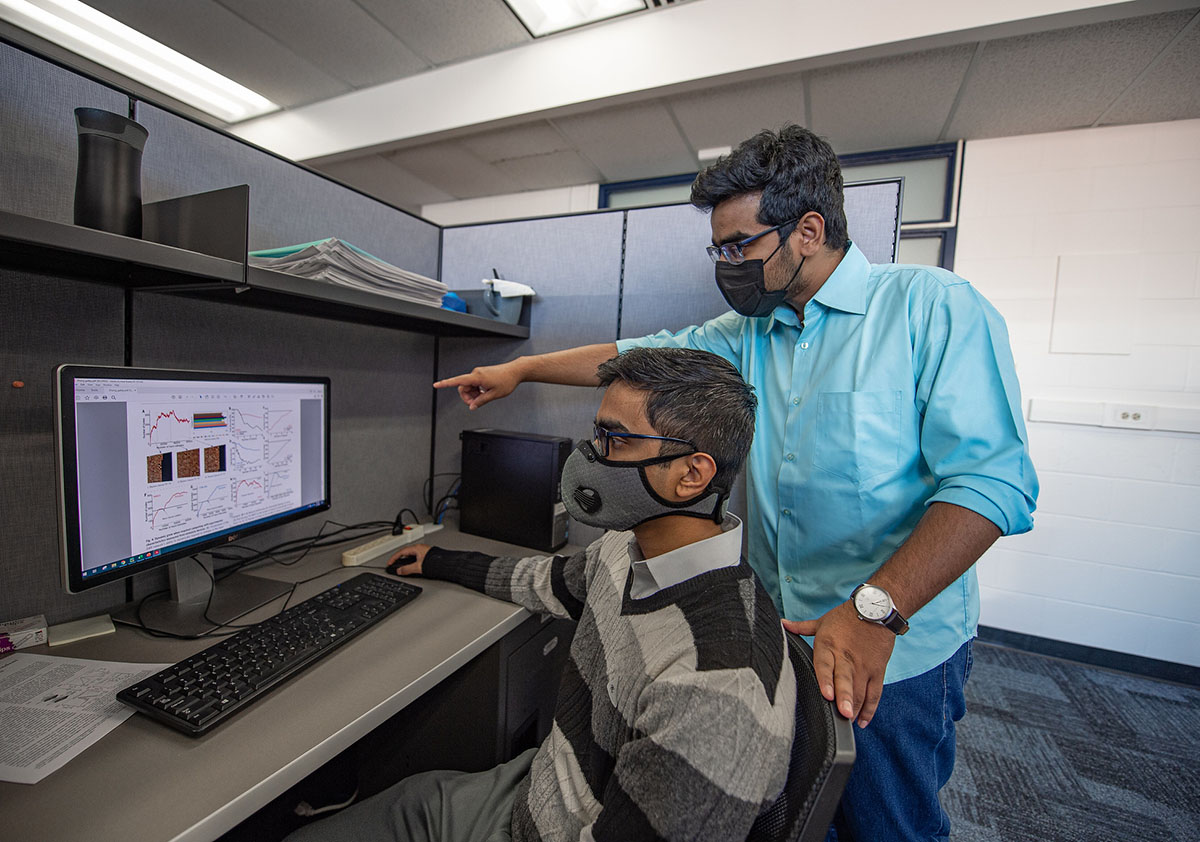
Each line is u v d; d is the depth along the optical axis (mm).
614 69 2188
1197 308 2066
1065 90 1938
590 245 1405
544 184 3340
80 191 699
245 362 1093
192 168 992
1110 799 1470
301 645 748
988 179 2340
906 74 1934
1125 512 2174
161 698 604
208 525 889
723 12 2000
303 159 2973
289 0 2066
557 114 2377
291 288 816
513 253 1500
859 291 877
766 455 983
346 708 642
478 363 1544
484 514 1362
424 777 811
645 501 645
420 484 1565
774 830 431
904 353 812
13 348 776
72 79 822
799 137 798
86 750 554
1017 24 1616
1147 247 2123
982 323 759
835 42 1825
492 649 968
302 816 1193
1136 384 2146
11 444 782
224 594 948
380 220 1412
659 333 1224
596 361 1164
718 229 846
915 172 2477
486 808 734
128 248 618
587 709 674
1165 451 2105
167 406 811
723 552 618
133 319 912
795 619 930
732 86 2105
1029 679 2102
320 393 1121
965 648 862
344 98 2797
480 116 2469
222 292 922
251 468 966
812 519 892
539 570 963
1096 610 2227
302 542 1220
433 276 1599
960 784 1521
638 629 619
